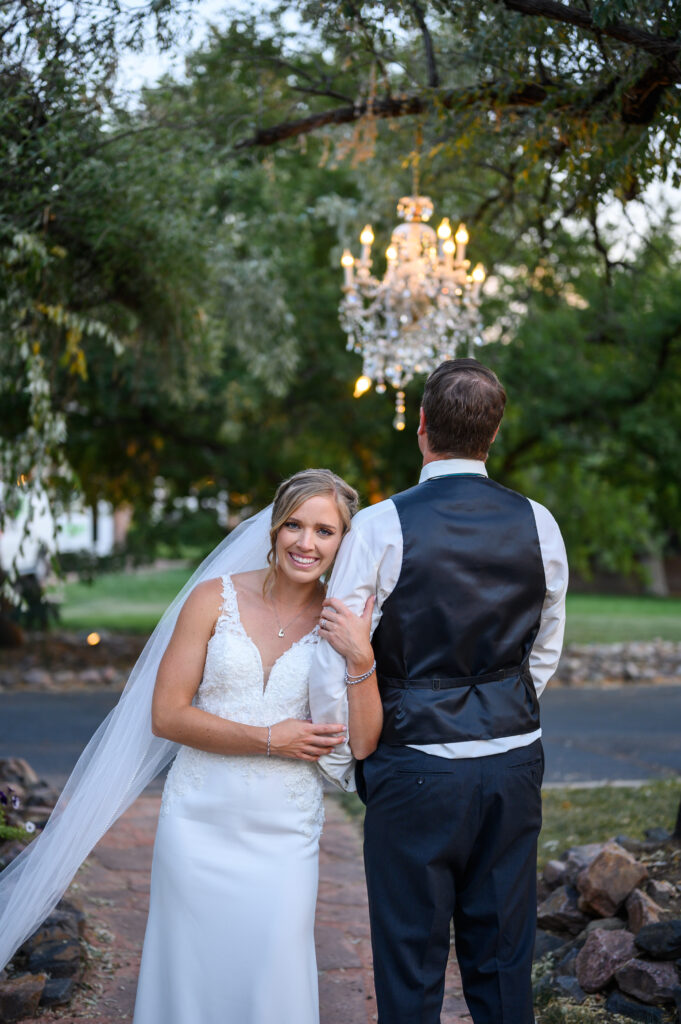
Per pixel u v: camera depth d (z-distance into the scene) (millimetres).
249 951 2270
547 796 5609
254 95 6133
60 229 5441
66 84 4562
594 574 29844
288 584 2453
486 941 2215
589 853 3785
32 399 5141
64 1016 2932
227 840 2346
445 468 2367
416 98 4922
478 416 2330
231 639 2381
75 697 9836
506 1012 2174
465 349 8031
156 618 17891
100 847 4742
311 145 8898
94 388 10750
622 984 2910
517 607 2256
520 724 2240
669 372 10945
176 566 31188
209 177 5785
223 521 14055
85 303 6059
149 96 5402
